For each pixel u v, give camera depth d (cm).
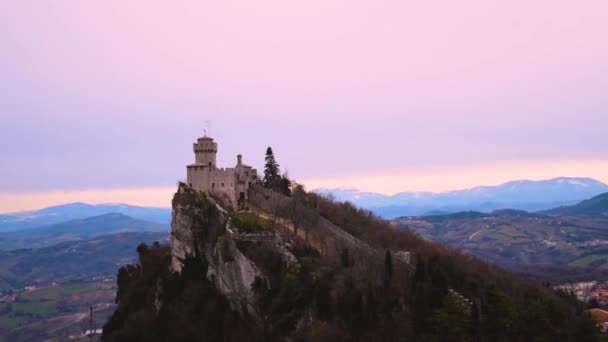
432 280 18038
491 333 15212
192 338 19150
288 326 17500
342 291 17388
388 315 16325
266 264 19225
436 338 14625
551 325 14962
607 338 15138
